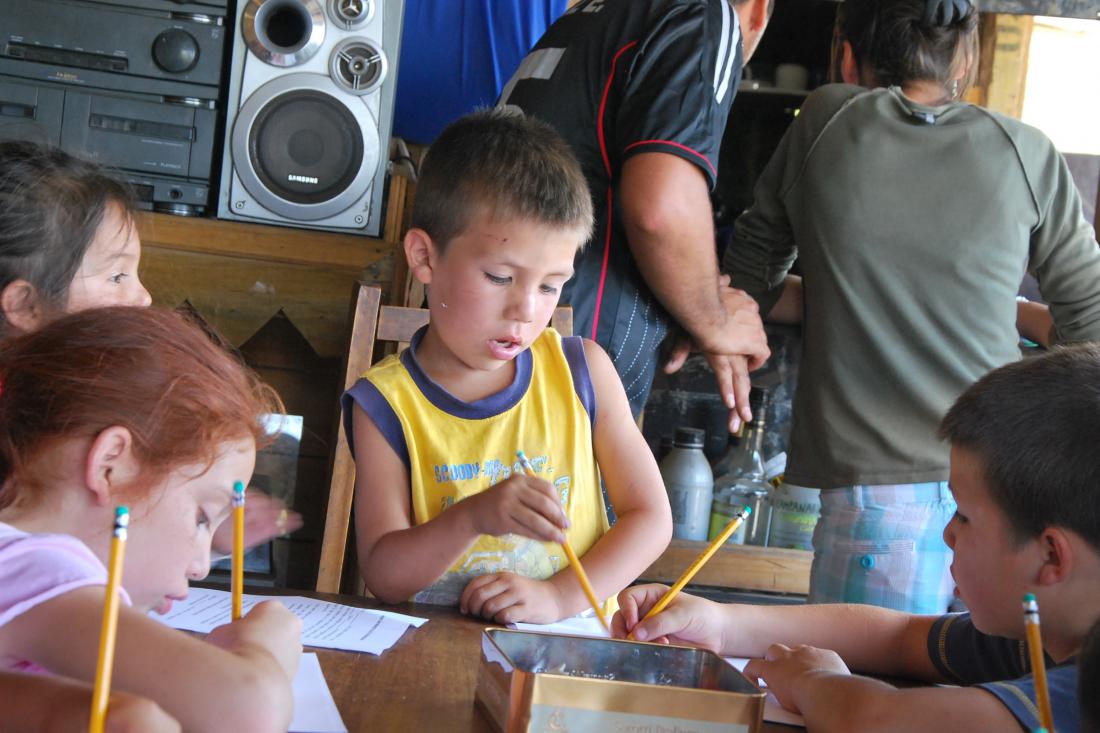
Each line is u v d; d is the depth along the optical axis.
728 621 1.14
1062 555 0.88
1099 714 0.61
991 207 1.90
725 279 2.15
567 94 1.92
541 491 1.15
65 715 0.61
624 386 2.02
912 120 1.95
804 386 2.03
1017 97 3.06
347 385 1.54
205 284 2.32
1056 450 0.88
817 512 2.54
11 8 2.26
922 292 1.90
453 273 1.32
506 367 1.42
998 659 1.06
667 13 1.90
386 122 2.35
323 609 1.11
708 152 1.88
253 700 0.69
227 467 0.82
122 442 0.76
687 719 0.75
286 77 2.31
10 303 1.25
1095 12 2.87
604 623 1.13
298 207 2.33
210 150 2.34
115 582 0.59
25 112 2.28
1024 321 2.35
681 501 2.52
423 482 1.36
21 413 0.76
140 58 2.30
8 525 0.73
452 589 1.31
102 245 1.32
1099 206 3.06
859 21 2.12
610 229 1.94
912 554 1.87
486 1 2.63
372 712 0.82
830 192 1.97
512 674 0.75
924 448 1.88
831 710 0.88
